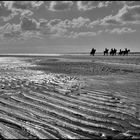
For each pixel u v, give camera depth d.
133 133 6.84
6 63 48.44
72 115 8.69
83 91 13.93
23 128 7.23
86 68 31.80
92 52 103.50
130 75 22.91
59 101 11.18
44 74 24.56
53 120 8.08
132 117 8.37
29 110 9.48
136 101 10.90
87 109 9.56
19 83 17.91
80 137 6.51
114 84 16.78
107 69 29.69
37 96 12.59
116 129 7.16
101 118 8.28
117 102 10.78
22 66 37.78
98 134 6.76
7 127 7.37
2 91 14.34
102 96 12.27
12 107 10.05
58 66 36.38
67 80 19.48
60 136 6.55
